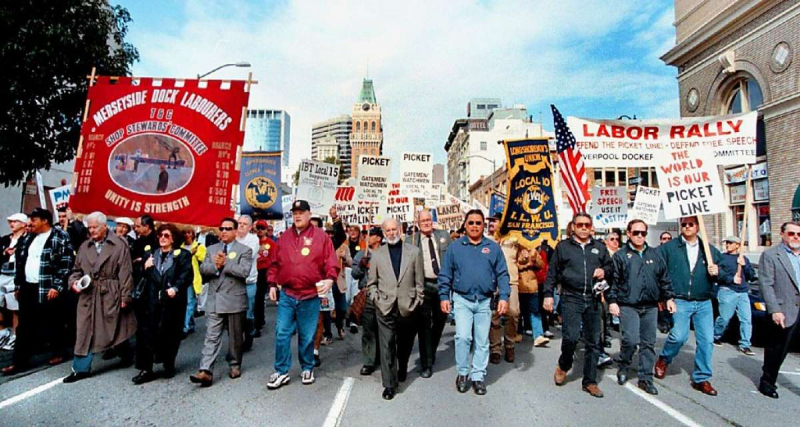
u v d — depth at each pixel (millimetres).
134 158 6469
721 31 16672
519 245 8039
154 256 5762
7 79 8312
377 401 5031
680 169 6238
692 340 8719
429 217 6484
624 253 5629
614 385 5707
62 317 6289
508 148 8531
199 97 6566
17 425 4164
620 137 7512
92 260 5621
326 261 5621
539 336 7977
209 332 5547
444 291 5520
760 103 15727
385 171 10531
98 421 4309
